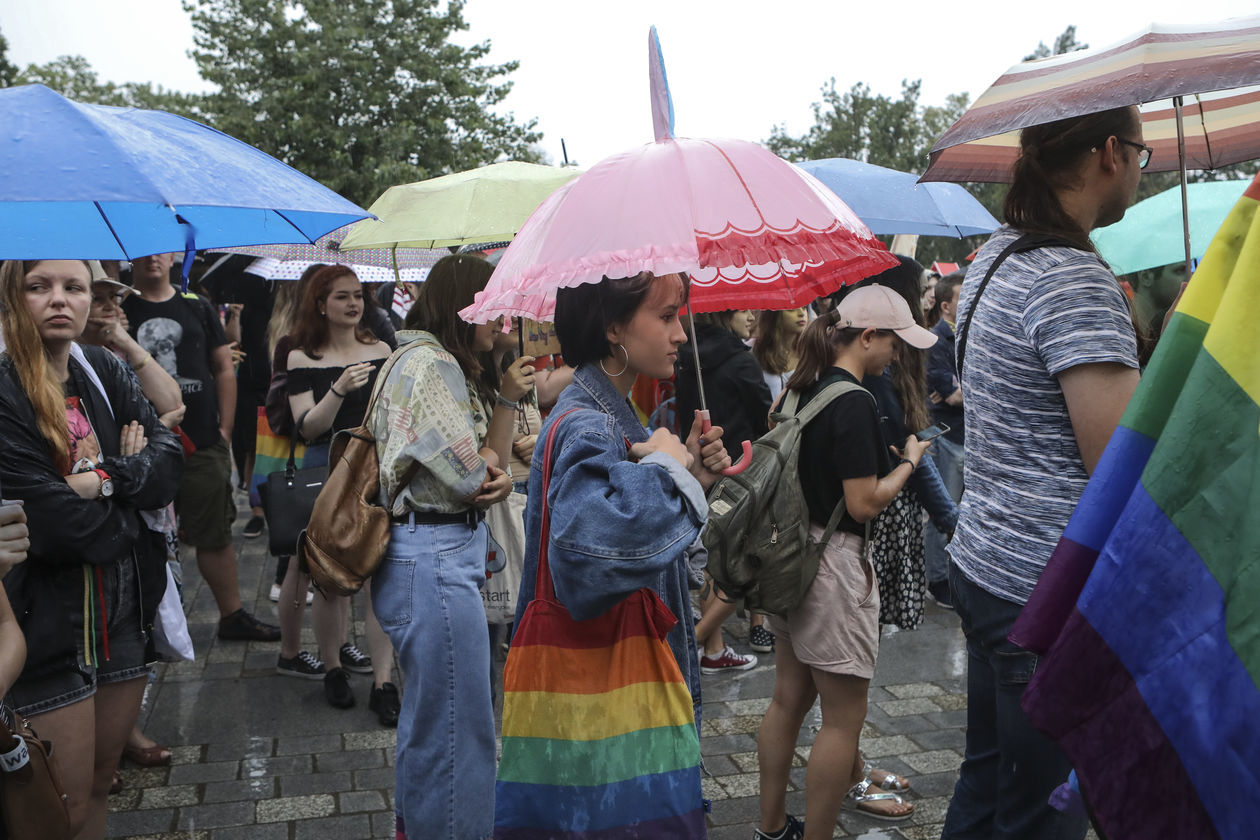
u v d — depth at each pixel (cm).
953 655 504
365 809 351
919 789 366
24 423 246
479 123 2934
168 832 335
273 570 651
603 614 199
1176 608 115
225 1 2759
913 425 325
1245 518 113
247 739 405
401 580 289
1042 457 208
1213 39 188
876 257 213
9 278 252
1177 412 117
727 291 275
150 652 279
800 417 287
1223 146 301
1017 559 210
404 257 605
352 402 425
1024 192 218
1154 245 387
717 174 193
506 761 196
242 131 2652
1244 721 110
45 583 247
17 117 188
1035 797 217
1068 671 121
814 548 282
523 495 375
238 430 777
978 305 219
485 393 336
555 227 193
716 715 431
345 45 2728
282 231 265
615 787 194
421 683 286
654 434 201
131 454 269
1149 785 115
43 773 197
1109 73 189
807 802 292
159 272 495
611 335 204
